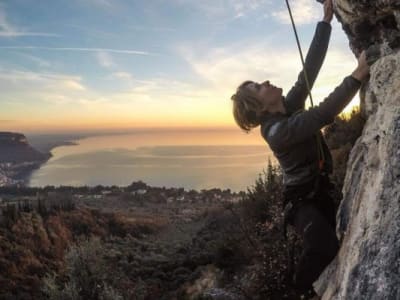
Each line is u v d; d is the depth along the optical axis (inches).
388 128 76.0
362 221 79.0
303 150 91.6
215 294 272.7
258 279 220.4
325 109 85.7
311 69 106.3
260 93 95.3
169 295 421.4
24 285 1737.2
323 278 89.8
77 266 653.9
